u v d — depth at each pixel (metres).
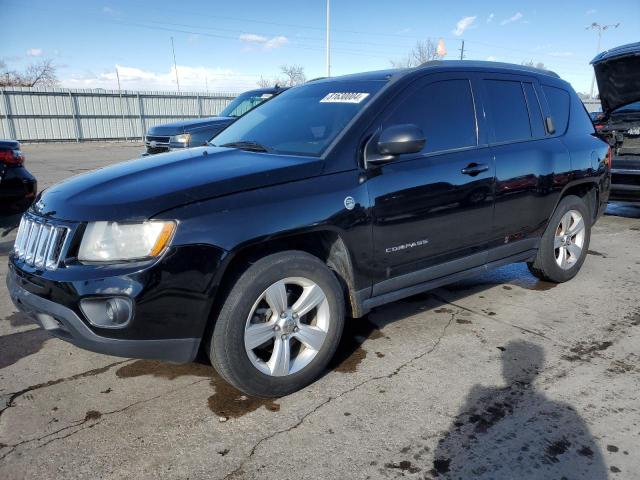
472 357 3.28
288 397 2.85
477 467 2.29
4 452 2.38
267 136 3.48
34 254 2.62
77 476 2.23
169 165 2.97
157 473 2.25
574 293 4.44
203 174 2.71
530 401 2.79
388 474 2.25
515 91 4.06
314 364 2.91
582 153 4.47
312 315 2.96
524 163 3.90
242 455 2.37
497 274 4.97
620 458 2.34
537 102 4.23
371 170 3.03
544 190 4.10
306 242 3.02
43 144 27.03
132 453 2.38
